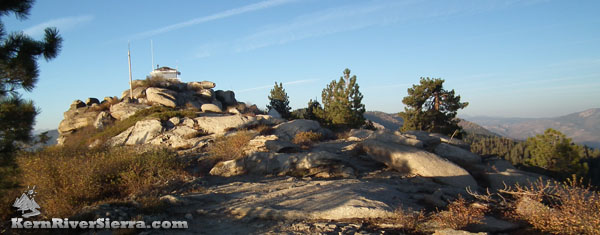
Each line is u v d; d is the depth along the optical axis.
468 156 13.69
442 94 36.41
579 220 6.07
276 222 7.61
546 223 6.64
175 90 39.75
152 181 11.30
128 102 34.62
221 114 30.11
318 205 8.22
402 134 15.44
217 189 10.71
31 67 7.72
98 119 30.94
